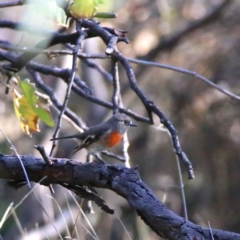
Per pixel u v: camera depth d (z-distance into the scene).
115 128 7.15
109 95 15.70
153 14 15.38
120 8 14.50
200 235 4.39
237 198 15.99
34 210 13.66
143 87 15.78
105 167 5.09
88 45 14.48
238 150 15.75
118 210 14.86
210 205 16.06
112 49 5.17
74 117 8.62
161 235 4.67
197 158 15.96
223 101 15.30
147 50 15.33
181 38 15.38
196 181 15.99
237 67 15.23
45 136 14.24
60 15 5.58
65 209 12.29
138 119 7.36
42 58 13.60
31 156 5.49
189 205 15.98
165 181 15.95
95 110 14.63
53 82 14.91
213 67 15.39
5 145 14.96
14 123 15.18
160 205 4.67
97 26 5.54
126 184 4.92
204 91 15.41
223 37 15.48
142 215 4.73
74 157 14.37
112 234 14.56
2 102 15.14
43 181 5.39
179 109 15.65
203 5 15.62
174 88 15.65
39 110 5.86
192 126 15.67
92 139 7.00
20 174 5.41
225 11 15.17
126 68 7.02
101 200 5.35
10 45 6.99
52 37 6.77
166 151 16.05
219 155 15.88
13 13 14.88
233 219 15.98
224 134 15.65
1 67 6.95
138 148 16.22
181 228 4.46
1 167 5.41
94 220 13.31
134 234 14.48
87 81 14.59
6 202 14.30
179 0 15.67
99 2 5.09
